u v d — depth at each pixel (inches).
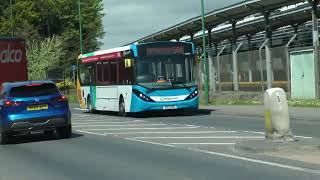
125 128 1012.5
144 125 1058.7
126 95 1298.0
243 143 650.2
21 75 1120.2
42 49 3535.9
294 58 1444.4
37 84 864.3
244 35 2487.7
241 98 1668.3
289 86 1481.3
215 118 1163.9
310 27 2186.3
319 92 1365.7
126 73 1293.1
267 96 665.6
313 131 822.5
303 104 1284.4
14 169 585.9
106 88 1422.2
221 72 1988.2
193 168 535.2
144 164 573.9
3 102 852.0
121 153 667.4
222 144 703.1
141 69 1246.3
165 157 615.8
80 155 670.5
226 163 553.9
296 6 1861.5
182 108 1263.5
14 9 3969.0
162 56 1251.2
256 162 550.3
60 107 865.5
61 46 3814.0
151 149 690.8
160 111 1397.6
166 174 510.0
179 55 1259.2
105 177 510.3
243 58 1815.9
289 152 589.0
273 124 660.1
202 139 769.6
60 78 3607.3
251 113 1195.3
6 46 1111.0
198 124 1028.5
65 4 4197.8
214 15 1779.0
